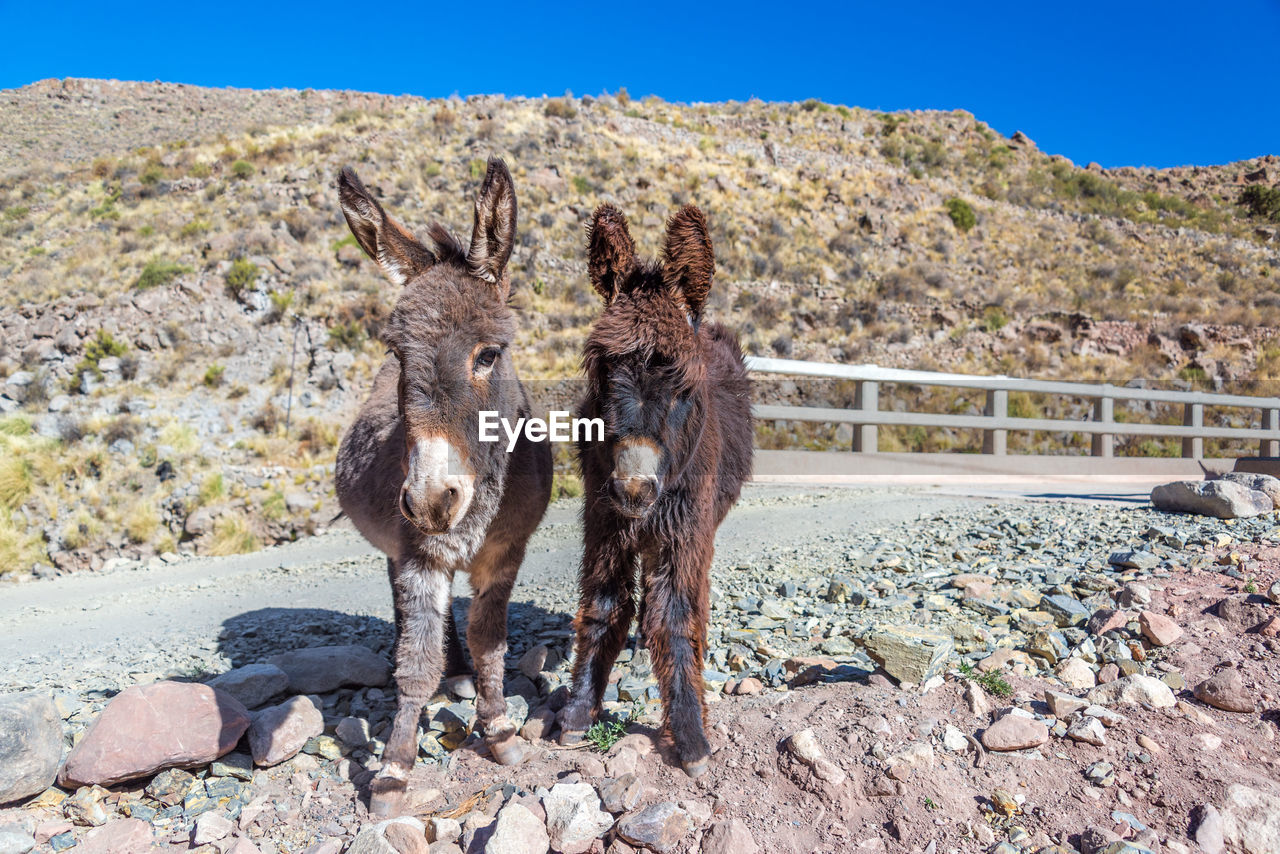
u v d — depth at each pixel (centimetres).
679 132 3562
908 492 1055
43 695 329
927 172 3959
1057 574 505
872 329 2308
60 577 1087
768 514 917
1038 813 267
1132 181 5394
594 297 2238
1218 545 513
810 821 270
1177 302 2802
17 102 5475
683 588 316
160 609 744
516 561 353
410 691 304
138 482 1317
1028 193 4028
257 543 1160
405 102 6338
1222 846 250
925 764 284
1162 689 329
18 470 1238
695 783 294
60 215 2625
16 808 303
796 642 441
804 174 3394
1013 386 1277
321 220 2334
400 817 278
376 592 735
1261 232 4266
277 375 1777
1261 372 2261
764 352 1998
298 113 5934
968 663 370
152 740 314
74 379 1678
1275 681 335
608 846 263
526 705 398
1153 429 1359
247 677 390
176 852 278
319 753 345
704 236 287
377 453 375
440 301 271
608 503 325
